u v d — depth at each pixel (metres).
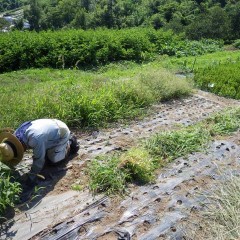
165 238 4.20
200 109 8.96
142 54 17.05
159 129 7.45
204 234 4.30
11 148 4.66
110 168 5.34
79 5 63.16
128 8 57.78
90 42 15.80
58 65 14.84
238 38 30.34
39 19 60.31
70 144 5.93
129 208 4.66
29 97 7.64
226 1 53.25
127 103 8.49
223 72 12.10
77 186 5.17
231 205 4.67
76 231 4.25
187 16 46.91
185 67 13.70
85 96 7.67
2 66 14.54
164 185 5.17
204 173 5.55
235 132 7.20
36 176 5.05
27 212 4.61
